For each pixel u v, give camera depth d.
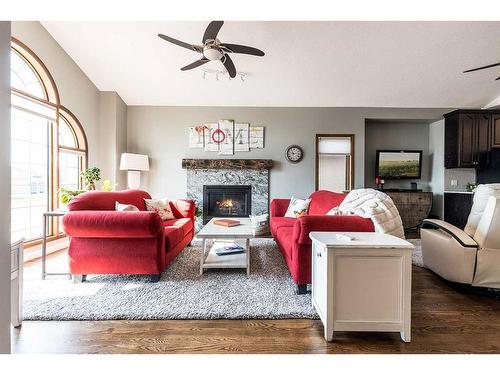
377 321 1.48
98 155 4.61
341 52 3.59
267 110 5.06
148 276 2.47
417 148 5.54
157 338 1.51
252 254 3.21
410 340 1.49
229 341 1.49
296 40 3.38
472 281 2.06
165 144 5.06
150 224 2.16
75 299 1.97
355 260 1.48
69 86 3.88
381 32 3.22
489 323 1.68
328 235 1.71
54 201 3.65
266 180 5.05
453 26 3.10
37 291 2.12
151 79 4.34
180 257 3.10
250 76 4.19
